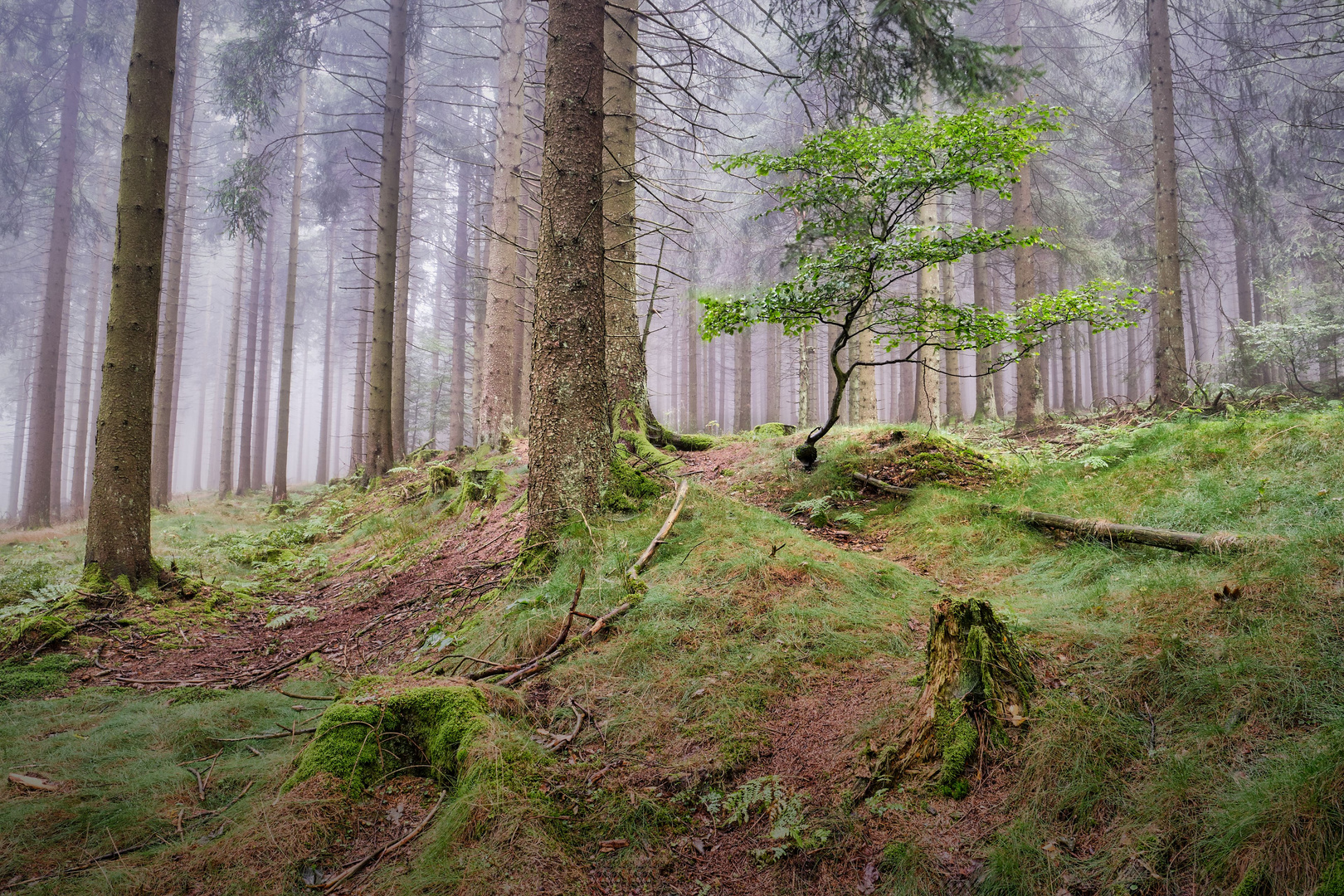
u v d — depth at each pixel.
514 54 15.48
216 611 6.88
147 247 7.07
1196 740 2.45
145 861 2.62
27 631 5.72
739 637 4.05
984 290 18.91
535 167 20.89
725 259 22.77
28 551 11.66
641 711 3.52
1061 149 20.30
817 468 7.48
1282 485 4.41
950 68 8.42
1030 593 4.29
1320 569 3.10
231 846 2.64
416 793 3.05
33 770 3.41
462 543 7.73
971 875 2.28
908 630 4.04
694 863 2.66
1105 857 2.19
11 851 2.70
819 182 6.45
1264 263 20.58
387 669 4.89
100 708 4.47
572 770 3.14
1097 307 5.96
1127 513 4.89
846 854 2.52
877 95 8.88
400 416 20.05
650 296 8.29
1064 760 2.52
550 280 5.96
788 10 9.09
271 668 5.27
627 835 2.78
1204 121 21.92
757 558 4.87
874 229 7.36
